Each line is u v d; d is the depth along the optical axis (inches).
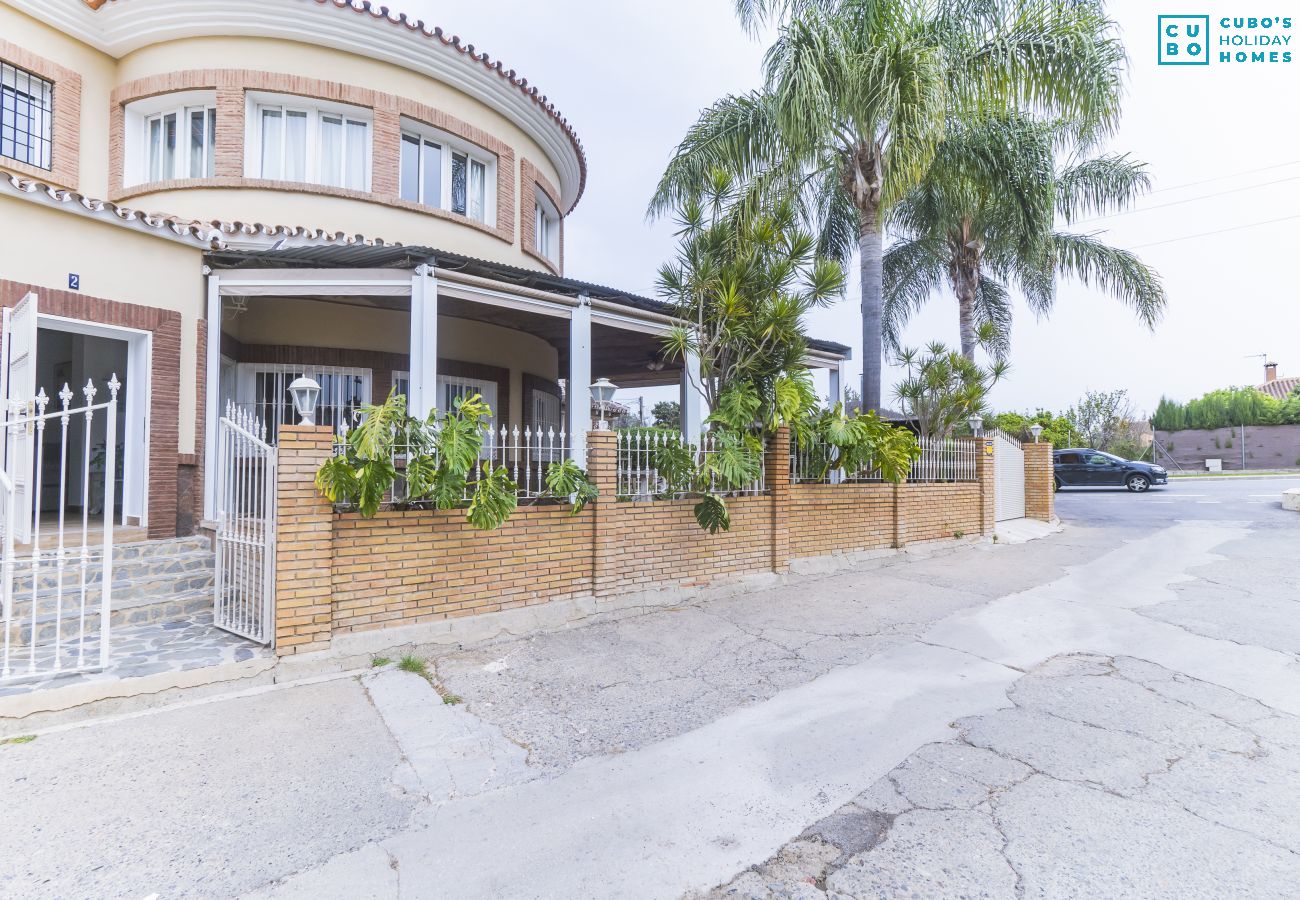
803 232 345.7
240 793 136.9
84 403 367.9
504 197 478.6
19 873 109.7
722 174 340.5
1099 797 133.3
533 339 506.0
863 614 285.3
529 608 260.5
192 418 306.5
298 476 206.4
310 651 208.4
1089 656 224.4
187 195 381.1
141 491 297.4
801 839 120.7
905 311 756.6
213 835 121.7
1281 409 1542.8
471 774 146.6
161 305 296.5
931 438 494.6
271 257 302.0
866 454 374.9
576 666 219.8
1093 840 118.3
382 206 412.2
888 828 123.4
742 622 273.7
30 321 232.5
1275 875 107.6
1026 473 631.2
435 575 237.0
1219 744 156.9
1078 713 176.6
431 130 437.7
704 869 112.0
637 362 587.2
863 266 480.1
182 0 367.9
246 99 386.9
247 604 223.5
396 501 233.3
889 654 230.5
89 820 125.9
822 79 390.6
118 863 112.9
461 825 126.3
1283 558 398.3
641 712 181.8
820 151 446.6
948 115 468.4
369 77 408.8
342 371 396.5
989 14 464.4
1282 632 247.6
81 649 183.8
